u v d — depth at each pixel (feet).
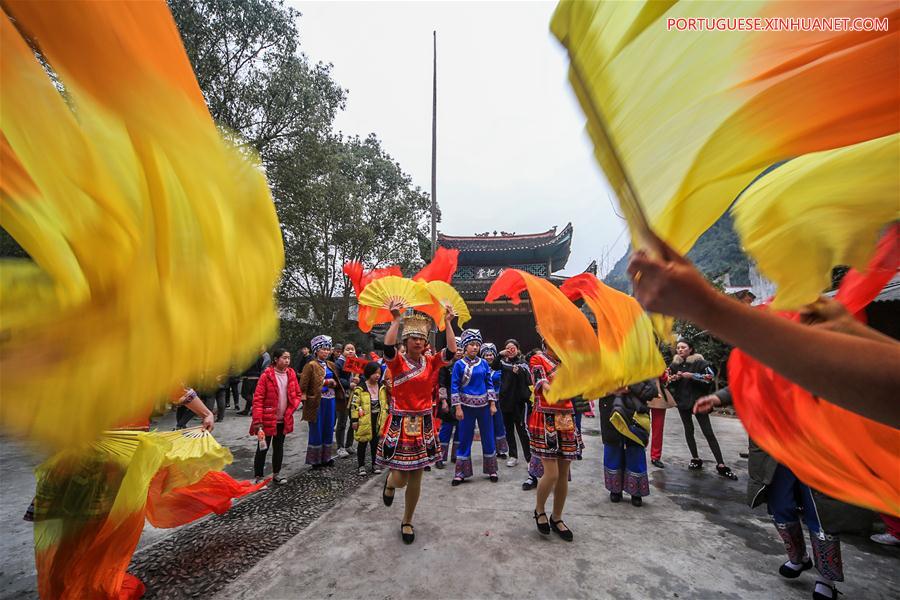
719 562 9.07
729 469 15.26
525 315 56.70
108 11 1.76
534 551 9.46
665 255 1.77
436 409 16.20
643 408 12.46
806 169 3.17
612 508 12.17
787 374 1.58
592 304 4.78
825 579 7.73
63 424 1.68
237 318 2.10
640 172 1.93
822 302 3.42
